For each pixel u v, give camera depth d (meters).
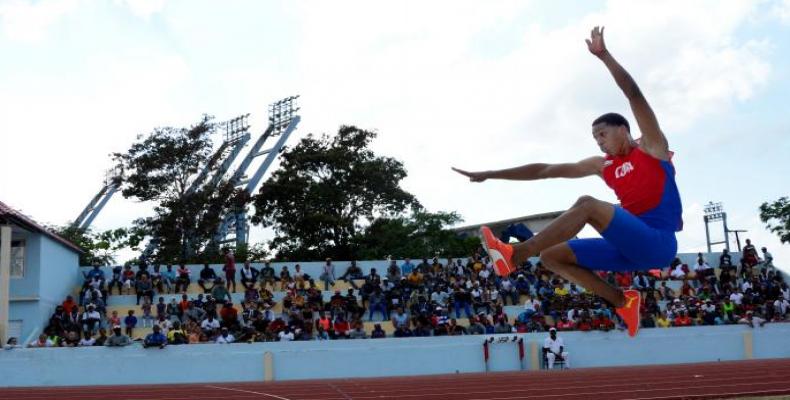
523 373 18.41
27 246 27.02
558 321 27.44
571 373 17.19
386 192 44.91
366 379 17.73
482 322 26.11
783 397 7.73
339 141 45.50
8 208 25.17
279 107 61.84
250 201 44.53
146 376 21.12
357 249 43.25
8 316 24.17
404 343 23.55
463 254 40.72
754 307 29.47
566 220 4.91
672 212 5.14
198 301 26.69
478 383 13.44
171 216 40.97
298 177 43.59
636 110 5.05
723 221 47.38
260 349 22.55
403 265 31.48
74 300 29.58
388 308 28.11
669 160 5.17
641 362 25.02
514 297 29.52
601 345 24.81
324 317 25.72
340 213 44.31
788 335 26.73
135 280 28.92
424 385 13.02
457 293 28.34
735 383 10.73
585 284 5.55
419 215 42.91
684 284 31.52
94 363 20.92
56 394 11.43
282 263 31.25
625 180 5.26
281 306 28.67
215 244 42.94
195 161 42.97
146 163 41.88
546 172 5.80
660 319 27.81
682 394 8.99
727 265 33.91
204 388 13.17
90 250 39.56
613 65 4.96
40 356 20.77
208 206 42.47
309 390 11.87
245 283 29.28
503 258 4.94
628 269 5.41
